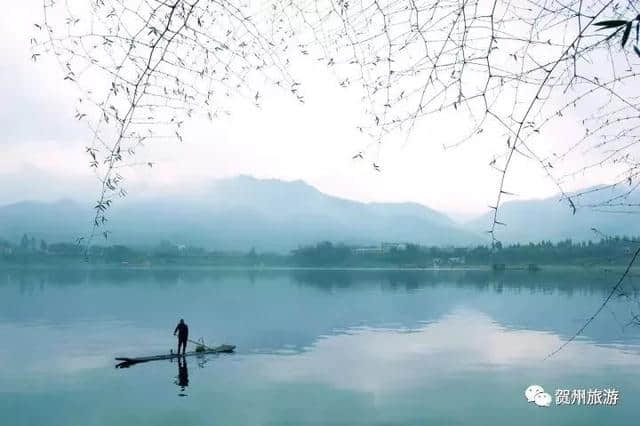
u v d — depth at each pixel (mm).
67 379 25750
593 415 19734
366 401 21828
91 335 40750
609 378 25781
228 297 83938
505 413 20125
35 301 72875
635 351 33750
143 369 28266
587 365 29109
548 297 82562
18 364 29422
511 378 26031
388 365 29406
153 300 76750
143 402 21641
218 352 33438
